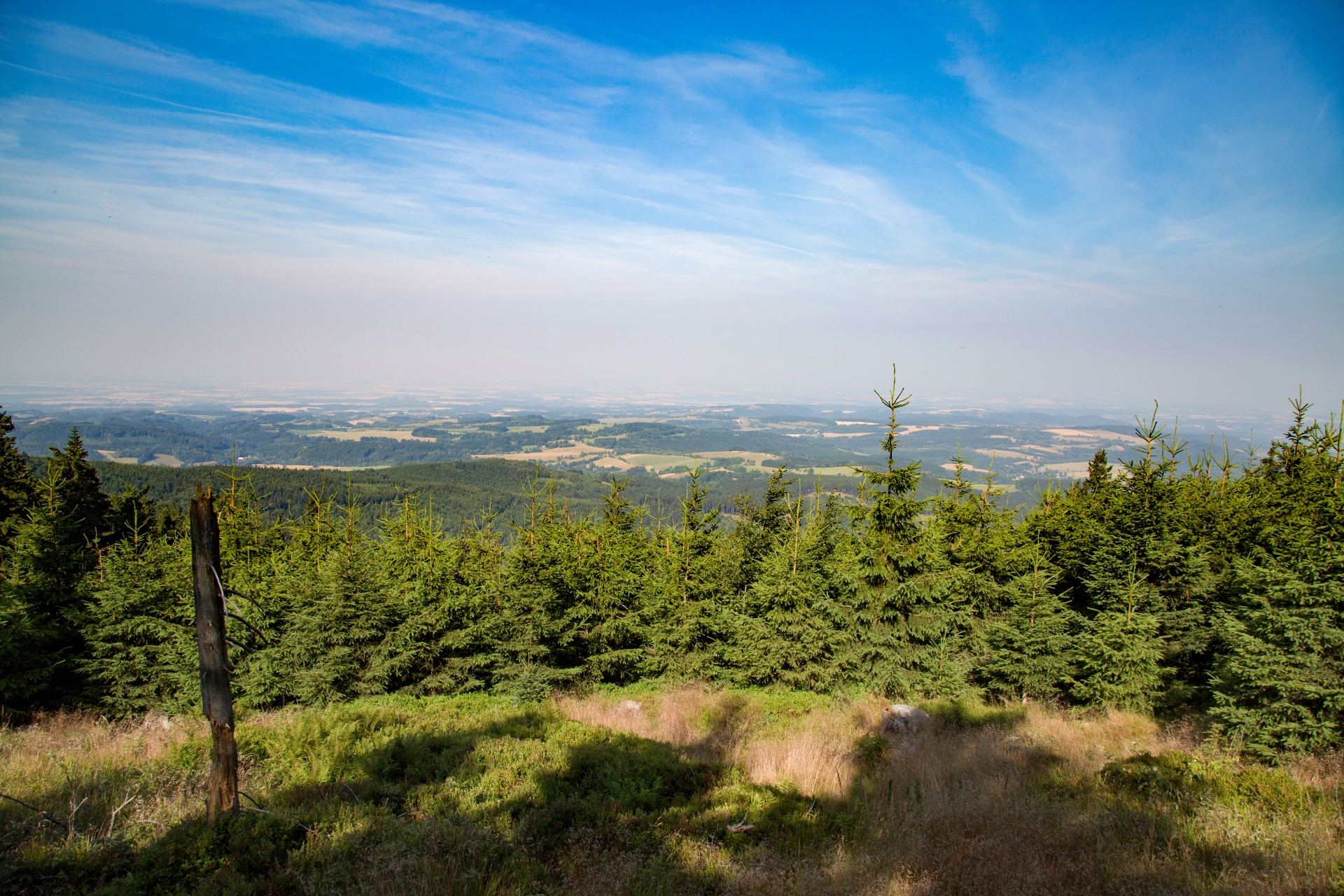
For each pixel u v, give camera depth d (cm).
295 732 1123
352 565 1742
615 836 785
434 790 922
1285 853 690
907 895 639
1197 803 830
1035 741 1225
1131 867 664
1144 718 1341
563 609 1839
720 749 1244
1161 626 1581
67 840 689
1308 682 1005
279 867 664
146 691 1662
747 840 783
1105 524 1750
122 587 1717
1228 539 1719
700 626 1877
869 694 1619
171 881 626
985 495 2095
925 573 1677
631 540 2181
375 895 607
